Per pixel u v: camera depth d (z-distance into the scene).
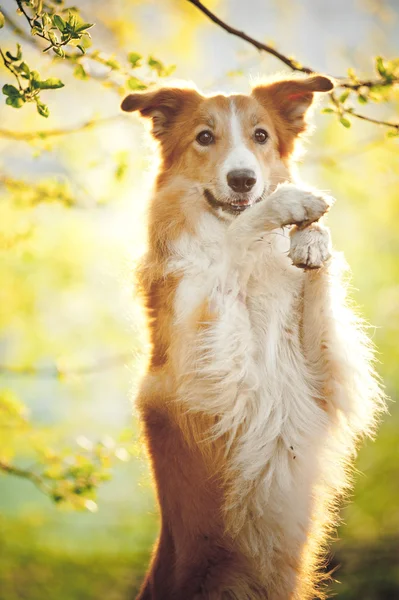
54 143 7.85
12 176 8.08
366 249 15.17
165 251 5.17
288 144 5.53
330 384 4.96
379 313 14.17
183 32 10.86
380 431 13.71
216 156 5.19
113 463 7.06
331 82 5.34
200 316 4.90
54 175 8.14
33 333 14.24
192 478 5.05
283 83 5.49
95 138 9.20
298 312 5.07
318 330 4.94
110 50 8.84
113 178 7.98
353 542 12.57
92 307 14.66
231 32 5.46
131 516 15.77
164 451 5.15
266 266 5.04
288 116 5.54
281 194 4.69
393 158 9.78
